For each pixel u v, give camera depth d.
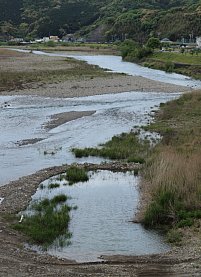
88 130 35.31
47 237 15.95
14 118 39.78
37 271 12.98
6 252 14.56
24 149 29.70
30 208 18.98
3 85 58.25
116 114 41.88
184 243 15.30
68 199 20.14
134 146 29.44
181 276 12.60
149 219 17.12
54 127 36.44
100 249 15.14
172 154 23.72
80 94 53.94
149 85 61.91
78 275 12.69
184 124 35.31
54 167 25.28
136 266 13.63
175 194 18.33
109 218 17.81
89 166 25.47
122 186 22.02
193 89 58.72
